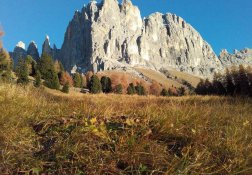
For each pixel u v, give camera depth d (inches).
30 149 199.8
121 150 186.2
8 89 325.7
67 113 263.9
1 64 1155.9
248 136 224.7
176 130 216.1
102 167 170.7
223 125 265.3
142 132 211.8
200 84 3211.1
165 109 273.4
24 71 2297.0
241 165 180.9
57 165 175.9
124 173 170.2
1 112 254.2
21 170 172.6
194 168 170.9
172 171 165.9
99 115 253.0
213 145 200.1
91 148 188.5
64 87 2780.5
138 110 275.0
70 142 195.0
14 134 217.8
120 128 220.1
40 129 235.8
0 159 183.6
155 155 182.1
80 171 169.9
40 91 397.4
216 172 169.6
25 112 265.9
